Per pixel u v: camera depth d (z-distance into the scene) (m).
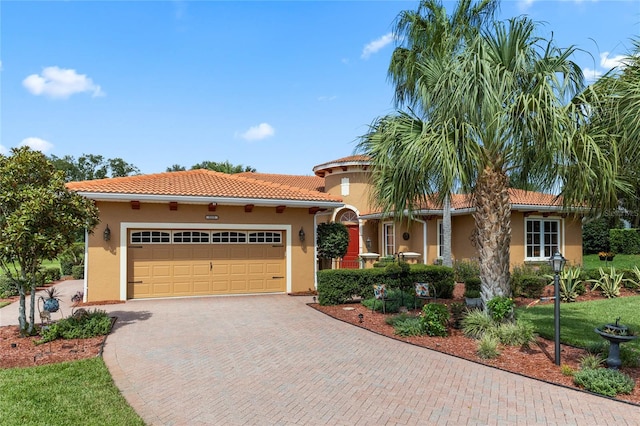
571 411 4.91
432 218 19.66
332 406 5.11
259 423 4.62
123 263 13.38
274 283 15.32
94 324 8.77
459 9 13.22
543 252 19.45
